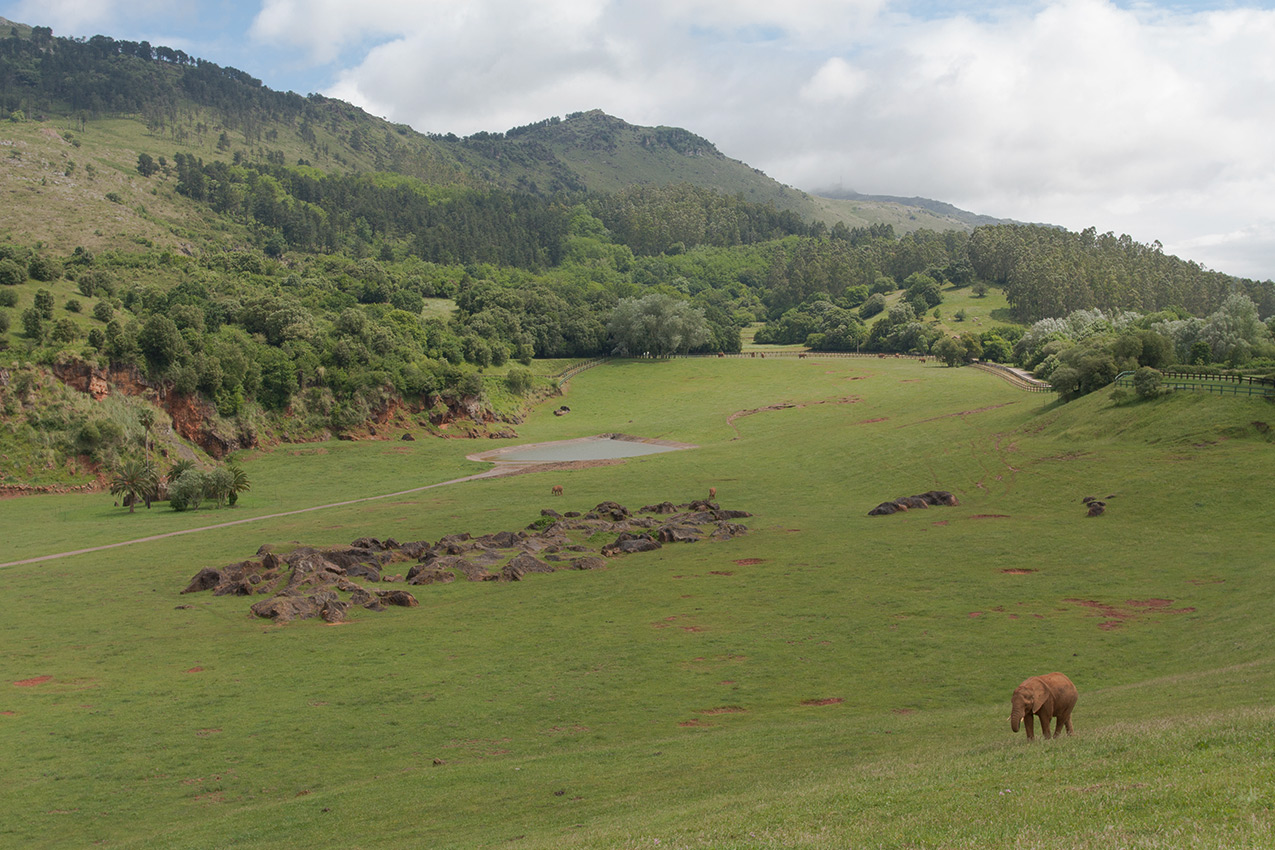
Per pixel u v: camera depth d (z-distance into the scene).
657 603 51.12
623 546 67.06
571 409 172.88
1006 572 53.62
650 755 27.16
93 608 53.84
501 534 70.75
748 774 22.98
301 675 40.31
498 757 29.53
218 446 122.75
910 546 62.41
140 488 91.94
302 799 25.98
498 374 175.88
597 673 38.91
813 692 34.75
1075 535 62.00
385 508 89.31
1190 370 98.56
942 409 132.88
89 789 28.16
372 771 28.91
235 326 150.12
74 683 39.91
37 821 25.78
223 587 57.12
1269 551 52.28
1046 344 169.12
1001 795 14.64
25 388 103.75
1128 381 94.50
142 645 46.03
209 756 30.78
